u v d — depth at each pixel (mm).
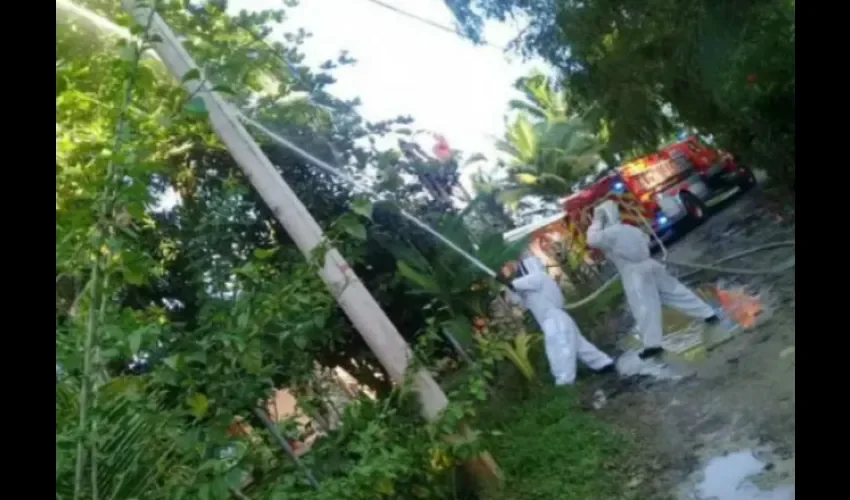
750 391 4820
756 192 5430
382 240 6051
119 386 3492
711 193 5531
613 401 5305
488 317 5969
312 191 6230
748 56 4430
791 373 4703
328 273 5387
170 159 5969
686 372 5129
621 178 5727
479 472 5281
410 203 6211
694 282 5402
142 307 5551
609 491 4930
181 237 5754
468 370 5480
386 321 5473
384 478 4391
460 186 6238
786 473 4441
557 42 5465
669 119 5398
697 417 4938
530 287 5617
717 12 4566
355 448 4516
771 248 5227
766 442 4609
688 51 4770
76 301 3434
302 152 5980
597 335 5684
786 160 4910
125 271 3326
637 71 5145
